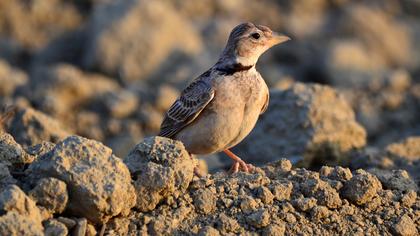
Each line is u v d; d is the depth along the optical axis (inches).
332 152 614.9
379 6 1082.1
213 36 958.4
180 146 397.4
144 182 381.7
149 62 885.8
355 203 422.0
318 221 404.8
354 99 827.4
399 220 416.8
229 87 467.5
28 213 344.8
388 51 997.8
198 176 427.2
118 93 759.7
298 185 420.2
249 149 642.8
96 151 370.0
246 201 398.6
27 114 596.1
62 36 970.1
